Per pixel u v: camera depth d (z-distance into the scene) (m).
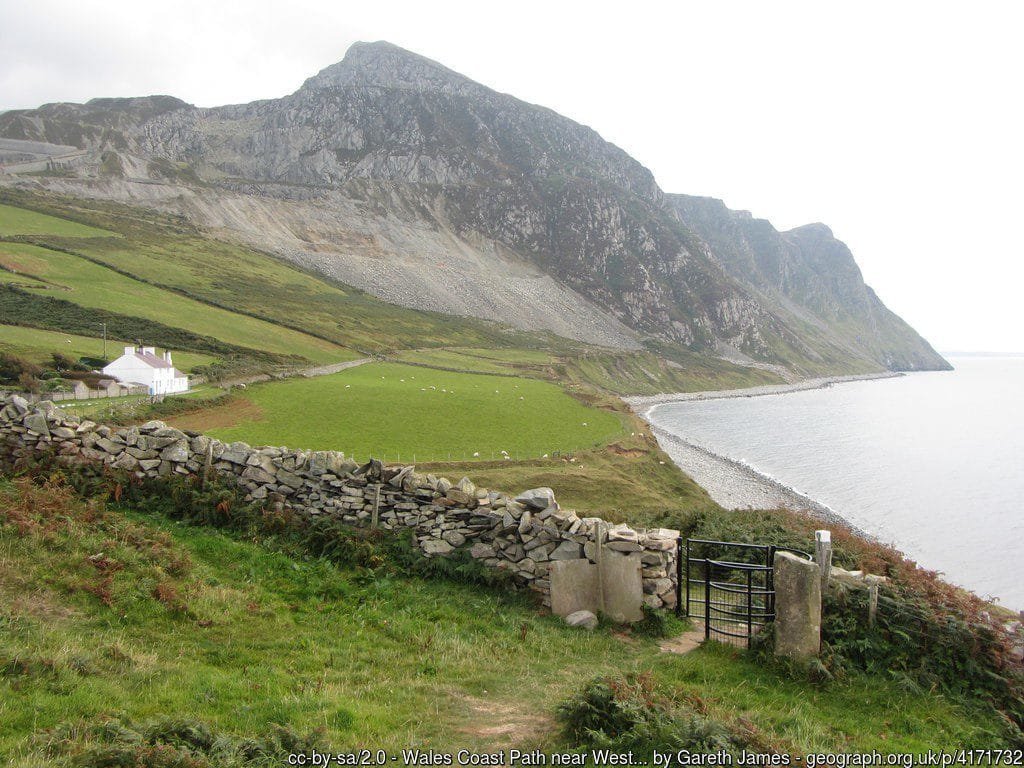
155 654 9.47
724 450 101.31
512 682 10.77
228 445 16.44
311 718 8.38
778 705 10.45
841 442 111.75
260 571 13.57
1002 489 74.25
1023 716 10.88
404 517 15.93
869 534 55.25
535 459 59.25
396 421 69.56
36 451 15.87
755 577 16.73
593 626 14.17
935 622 12.13
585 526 14.96
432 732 8.73
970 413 166.62
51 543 11.93
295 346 130.88
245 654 10.25
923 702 10.99
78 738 6.86
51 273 134.75
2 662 8.09
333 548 15.06
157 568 12.00
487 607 14.13
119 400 65.31
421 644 11.83
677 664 12.08
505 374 140.25
